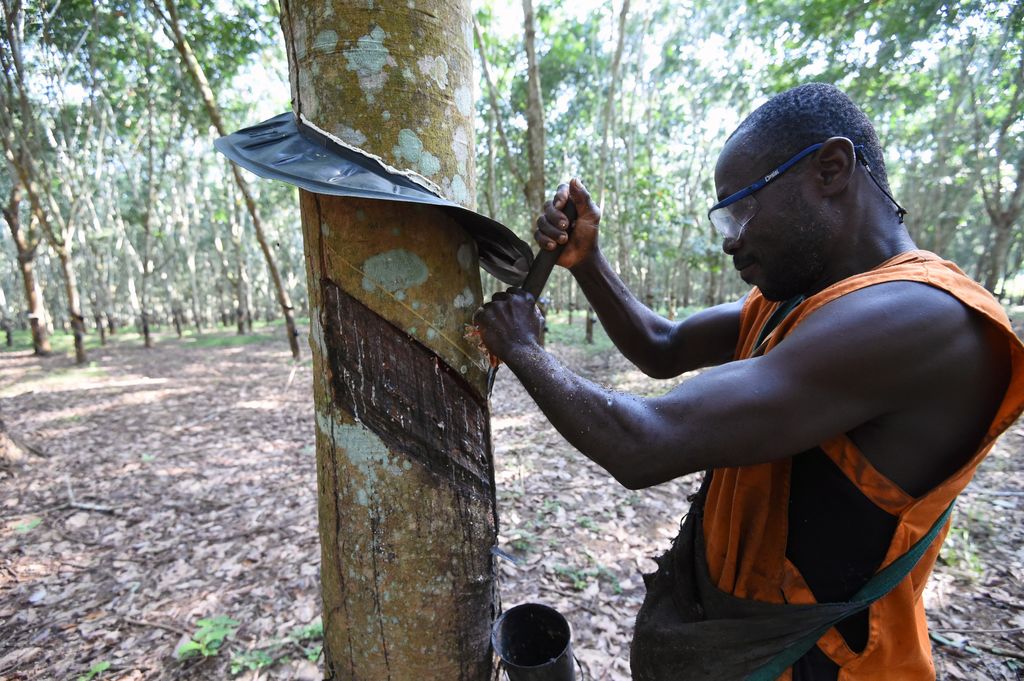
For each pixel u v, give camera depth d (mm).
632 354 1528
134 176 20016
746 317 1347
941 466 894
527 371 970
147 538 4027
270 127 1149
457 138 1167
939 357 820
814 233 1002
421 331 1137
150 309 30484
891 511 918
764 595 1056
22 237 14492
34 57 12141
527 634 1376
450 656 1260
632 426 871
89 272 22250
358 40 1054
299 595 3188
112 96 15664
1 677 2629
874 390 828
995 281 15055
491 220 1088
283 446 6191
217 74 11859
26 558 3770
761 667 1047
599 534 3787
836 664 1003
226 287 31578
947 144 15422
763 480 1038
